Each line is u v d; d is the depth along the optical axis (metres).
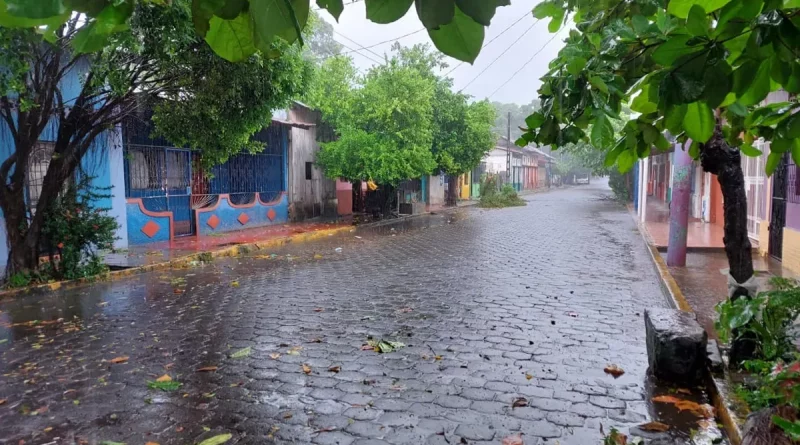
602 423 3.80
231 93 8.60
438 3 0.93
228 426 3.85
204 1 1.01
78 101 8.73
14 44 6.77
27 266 8.86
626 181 31.03
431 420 3.87
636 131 2.30
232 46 1.19
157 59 7.79
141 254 11.72
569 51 1.93
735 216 4.52
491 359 5.09
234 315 6.90
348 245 14.09
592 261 10.82
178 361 5.21
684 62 1.48
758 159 12.15
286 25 0.98
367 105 18.75
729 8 1.37
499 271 9.78
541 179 63.81
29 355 5.47
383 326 6.26
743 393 3.78
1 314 7.23
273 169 18.70
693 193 19.27
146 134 13.41
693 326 4.61
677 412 3.95
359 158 18.30
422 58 24.38
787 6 1.43
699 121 1.85
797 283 3.85
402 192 25.77
